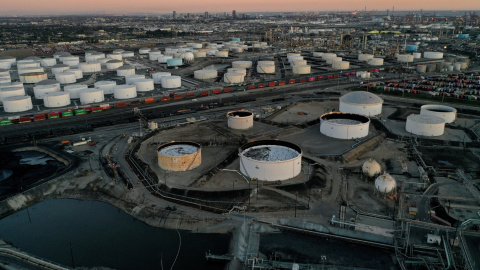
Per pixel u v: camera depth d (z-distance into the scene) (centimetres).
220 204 8475
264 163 9306
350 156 11056
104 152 11625
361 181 9569
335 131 12569
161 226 7988
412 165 10531
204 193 8844
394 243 7000
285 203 8469
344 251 7012
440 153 11494
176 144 11112
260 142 10881
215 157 11100
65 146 12169
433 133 12800
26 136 12900
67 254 7150
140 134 13112
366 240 7225
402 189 8881
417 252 6750
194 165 10269
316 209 8250
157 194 9006
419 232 7269
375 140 12369
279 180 9444
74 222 8275
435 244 6831
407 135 12925
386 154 11381
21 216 8556
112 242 7531
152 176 9831
